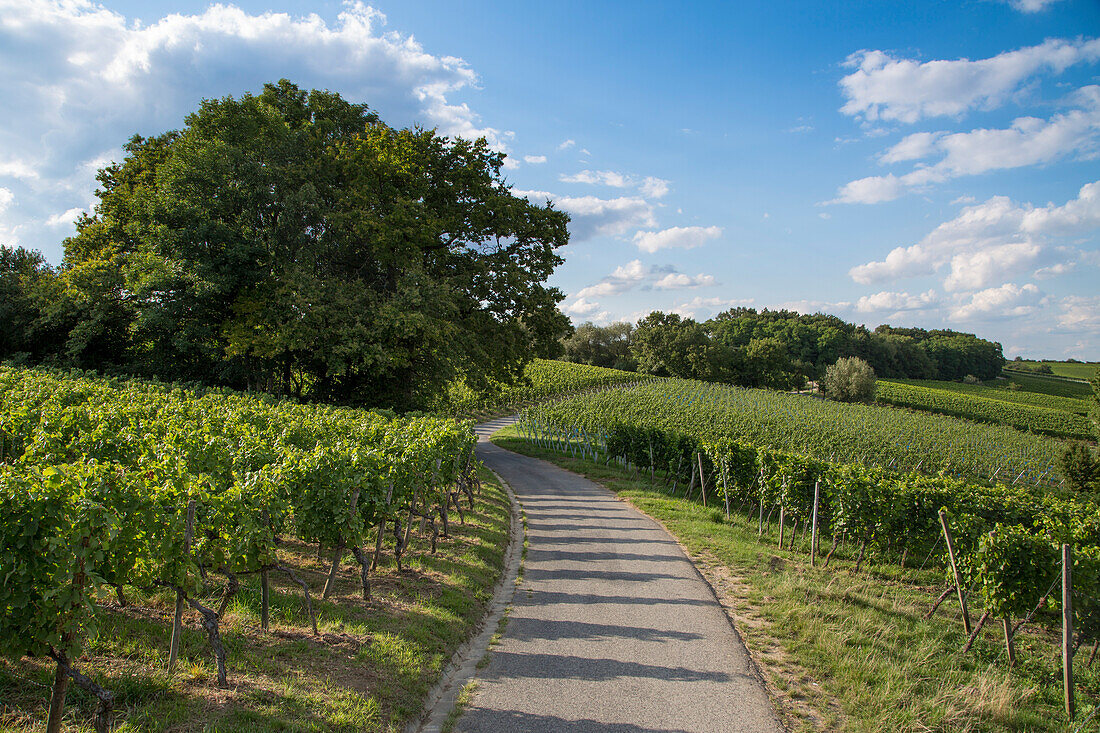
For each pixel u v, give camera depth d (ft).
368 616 23.58
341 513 24.54
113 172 102.37
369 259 90.33
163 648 18.11
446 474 41.39
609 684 20.20
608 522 48.21
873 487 38.86
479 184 95.04
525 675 20.81
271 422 42.80
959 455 113.50
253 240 79.77
